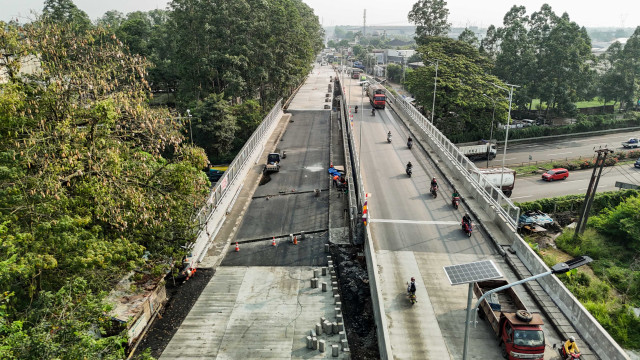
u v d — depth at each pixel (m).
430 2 103.56
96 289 20.89
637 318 29.95
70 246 18.42
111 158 21.42
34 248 17.70
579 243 43.34
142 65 25.30
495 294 21.72
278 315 24.70
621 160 71.06
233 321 24.19
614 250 42.91
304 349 22.08
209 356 21.58
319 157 53.19
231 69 65.50
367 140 55.84
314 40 120.62
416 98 83.19
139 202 21.73
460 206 35.28
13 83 21.58
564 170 61.06
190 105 65.12
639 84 92.69
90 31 25.03
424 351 20.05
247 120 67.56
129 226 23.56
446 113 76.12
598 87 94.88
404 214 34.00
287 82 78.44
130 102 24.41
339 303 25.38
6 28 22.14
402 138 56.53
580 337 20.73
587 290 35.34
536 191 56.56
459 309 22.94
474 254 28.14
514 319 18.95
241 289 27.19
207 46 66.44
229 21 67.25
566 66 83.12
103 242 19.83
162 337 22.97
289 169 49.16
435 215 33.72
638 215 42.66
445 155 45.84
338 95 100.38
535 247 41.19
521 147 78.81
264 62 72.00
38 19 24.02
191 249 27.58
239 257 31.02
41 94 21.80
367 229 29.89
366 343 22.67
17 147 20.14
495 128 80.00
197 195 27.17
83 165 21.48
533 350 18.34
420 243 29.52
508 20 95.56
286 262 30.31
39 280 18.94
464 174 39.91
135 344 21.98
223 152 61.97
